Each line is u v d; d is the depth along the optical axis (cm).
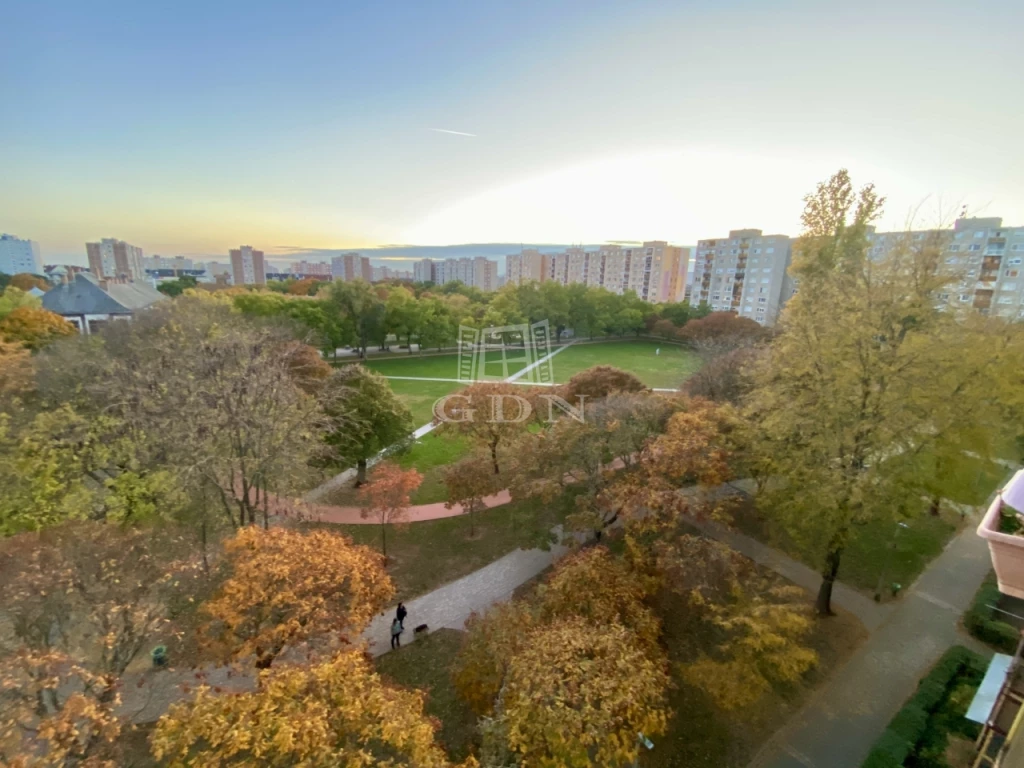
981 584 1606
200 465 1541
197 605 1259
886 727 1079
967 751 1006
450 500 1902
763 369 1753
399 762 667
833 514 1302
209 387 1789
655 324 6656
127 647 1005
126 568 1118
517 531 1864
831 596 1543
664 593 1427
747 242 6750
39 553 1113
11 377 2152
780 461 1510
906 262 1376
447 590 1622
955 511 2036
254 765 600
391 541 1911
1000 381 1573
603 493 1505
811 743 1068
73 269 6631
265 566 1017
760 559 1712
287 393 1852
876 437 1309
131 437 1797
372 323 5284
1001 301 4272
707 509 1406
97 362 2461
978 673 1213
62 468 1617
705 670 1050
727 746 1062
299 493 1994
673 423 1681
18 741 737
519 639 984
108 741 782
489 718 877
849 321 1398
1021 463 1930
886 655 1312
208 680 1201
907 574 1656
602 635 920
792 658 1015
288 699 695
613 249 9562
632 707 786
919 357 1291
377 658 1327
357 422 2159
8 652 905
